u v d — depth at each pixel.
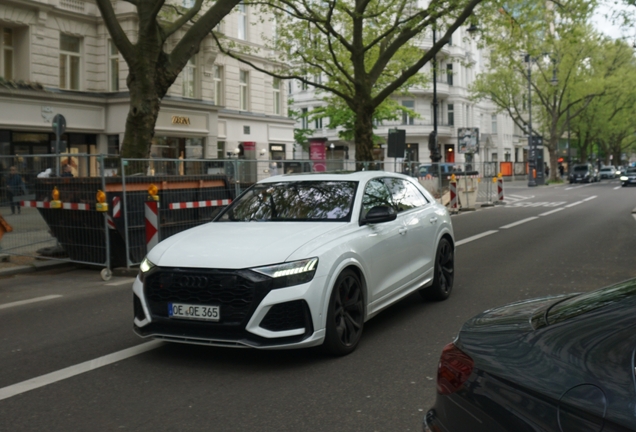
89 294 9.08
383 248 6.21
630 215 21.48
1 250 12.05
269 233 5.52
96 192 10.42
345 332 5.50
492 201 28.75
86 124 26.73
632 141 105.62
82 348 5.98
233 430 3.91
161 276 5.12
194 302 5.00
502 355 2.35
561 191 44.56
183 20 14.76
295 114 60.03
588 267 10.38
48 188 11.05
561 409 2.02
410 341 5.97
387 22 22.33
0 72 24.33
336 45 25.94
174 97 29.08
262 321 4.87
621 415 1.87
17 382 5.00
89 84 27.00
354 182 6.52
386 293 6.26
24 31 24.55
